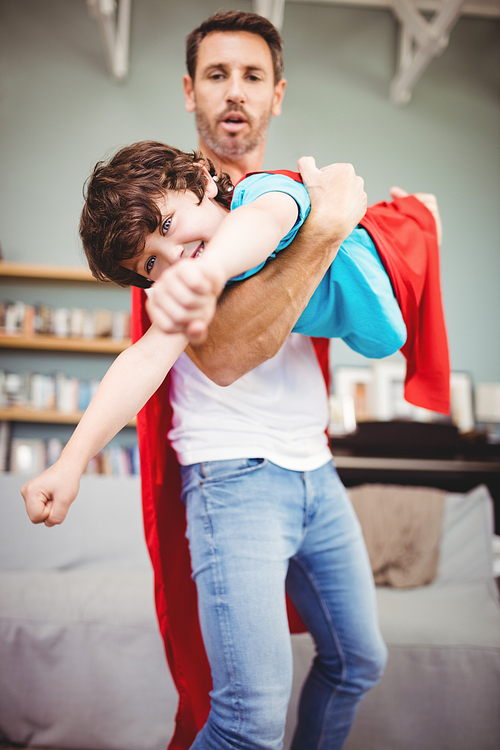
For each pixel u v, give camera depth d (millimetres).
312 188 794
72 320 4207
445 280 4668
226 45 1250
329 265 779
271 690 845
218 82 1263
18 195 4453
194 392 982
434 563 2059
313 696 1059
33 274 4184
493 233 4758
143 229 743
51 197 4465
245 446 926
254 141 1293
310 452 1009
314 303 873
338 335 961
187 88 1396
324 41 4828
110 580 1874
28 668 1614
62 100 4574
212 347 756
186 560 1096
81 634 1636
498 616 1748
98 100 4590
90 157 4523
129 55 4664
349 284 850
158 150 800
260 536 886
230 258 568
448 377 999
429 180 4746
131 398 674
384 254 910
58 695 1601
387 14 4895
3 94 4551
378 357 989
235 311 737
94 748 1590
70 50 4633
